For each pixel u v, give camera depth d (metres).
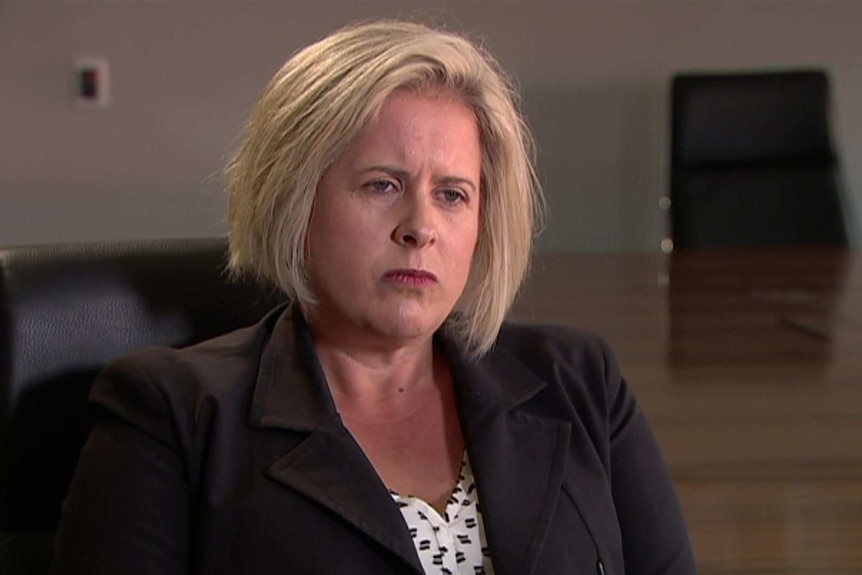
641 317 3.83
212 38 6.36
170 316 2.03
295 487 1.55
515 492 1.66
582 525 1.68
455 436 1.74
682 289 4.37
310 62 1.63
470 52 1.67
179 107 6.42
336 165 1.62
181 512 1.55
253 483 1.56
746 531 1.98
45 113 6.35
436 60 1.61
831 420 2.62
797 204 5.46
